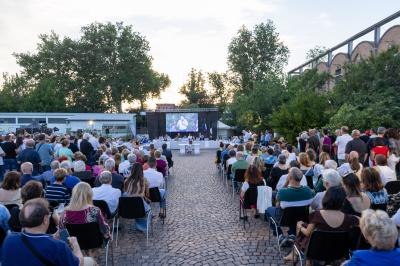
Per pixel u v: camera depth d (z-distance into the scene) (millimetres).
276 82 26406
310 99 16766
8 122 33531
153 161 7484
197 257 5281
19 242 2355
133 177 6020
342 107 14156
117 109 49094
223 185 11477
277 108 24391
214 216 7613
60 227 4195
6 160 11852
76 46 46438
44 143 10828
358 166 6141
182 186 11453
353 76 15688
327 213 3598
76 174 7340
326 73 23172
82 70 47344
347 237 3539
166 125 33312
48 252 2342
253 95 26312
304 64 34750
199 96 68312
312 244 3598
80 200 4320
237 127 38688
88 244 4336
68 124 34688
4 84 53469
